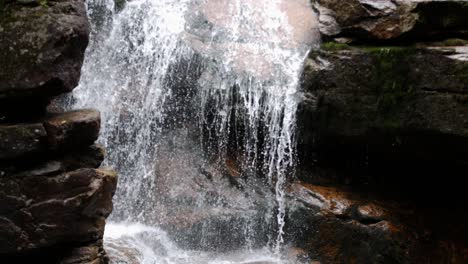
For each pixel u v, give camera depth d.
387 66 5.16
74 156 3.86
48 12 3.62
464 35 5.33
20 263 3.75
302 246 5.41
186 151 5.95
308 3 6.52
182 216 5.56
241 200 5.60
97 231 3.89
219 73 5.89
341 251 5.29
